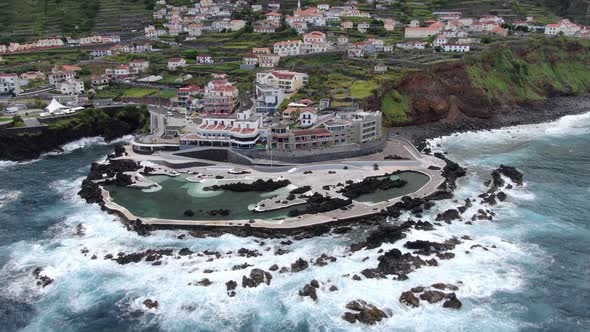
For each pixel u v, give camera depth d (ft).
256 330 239.71
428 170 441.68
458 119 635.66
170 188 410.72
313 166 449.89
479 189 406.41
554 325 244.42
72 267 295.28
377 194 390.21
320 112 540.52
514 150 517.96
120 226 346.13
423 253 299.38
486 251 306.55
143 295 267.59
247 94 650.02
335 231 331.16
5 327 247.29
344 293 263.08
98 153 534.78
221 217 349.61
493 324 243.81
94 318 251.60
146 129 591.78
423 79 639.76
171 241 322.34
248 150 468.75
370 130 500.33
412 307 252.42
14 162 503.61
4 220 360.07
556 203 380.58
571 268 291.38
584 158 487.20
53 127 542.98
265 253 304.71
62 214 370.53
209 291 268.00
